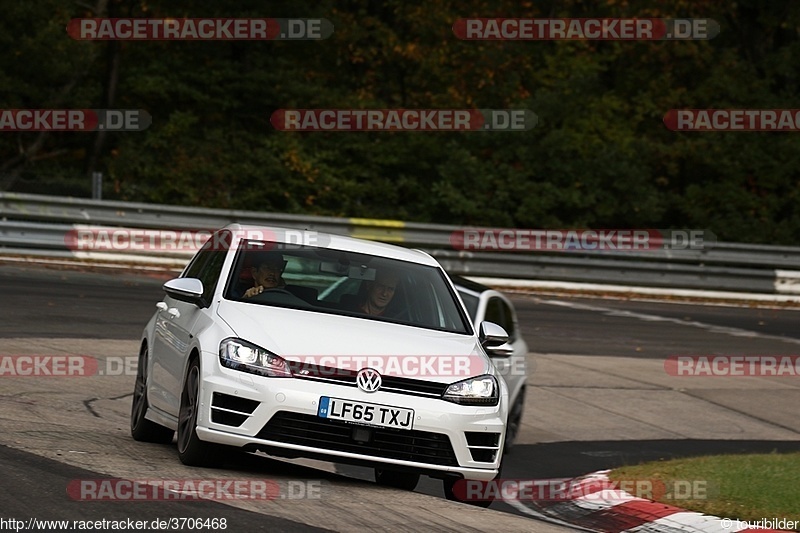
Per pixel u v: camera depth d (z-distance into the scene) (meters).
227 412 22.53
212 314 24.39
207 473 23.12
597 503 27.84
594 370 54.22
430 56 110.31
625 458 37.50
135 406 28.81
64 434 26.95
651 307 76.88
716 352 62.31
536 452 37.56
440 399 23.23
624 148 110.31
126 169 98.69
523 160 105.50
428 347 24.02
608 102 114.19
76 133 107.19
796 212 112.81
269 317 24.03
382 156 105.94
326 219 77.56
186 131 103.00
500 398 24.34
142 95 105.31
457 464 23.28
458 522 21.33
